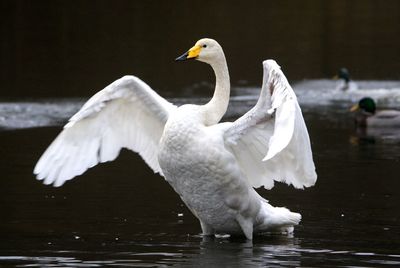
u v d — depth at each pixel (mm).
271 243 11750
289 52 33906
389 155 18156
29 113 23469
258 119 11547
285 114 10227
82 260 10773
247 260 10805
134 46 34281
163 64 31562
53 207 13594
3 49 33656
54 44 34688
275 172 11977
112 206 13727
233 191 11578
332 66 32000
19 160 17234
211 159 11344
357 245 11523
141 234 12141
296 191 14867
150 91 12227
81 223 12664
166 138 11453
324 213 13320
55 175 12242
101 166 16953
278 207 12945
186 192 11734
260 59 32531
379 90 29328
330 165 17016
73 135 12352
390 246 11461
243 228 11883
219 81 12320
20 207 13547
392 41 36031
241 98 26797
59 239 11789
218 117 12195
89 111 12234
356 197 14297
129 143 12617
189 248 11430
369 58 33344
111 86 12156
